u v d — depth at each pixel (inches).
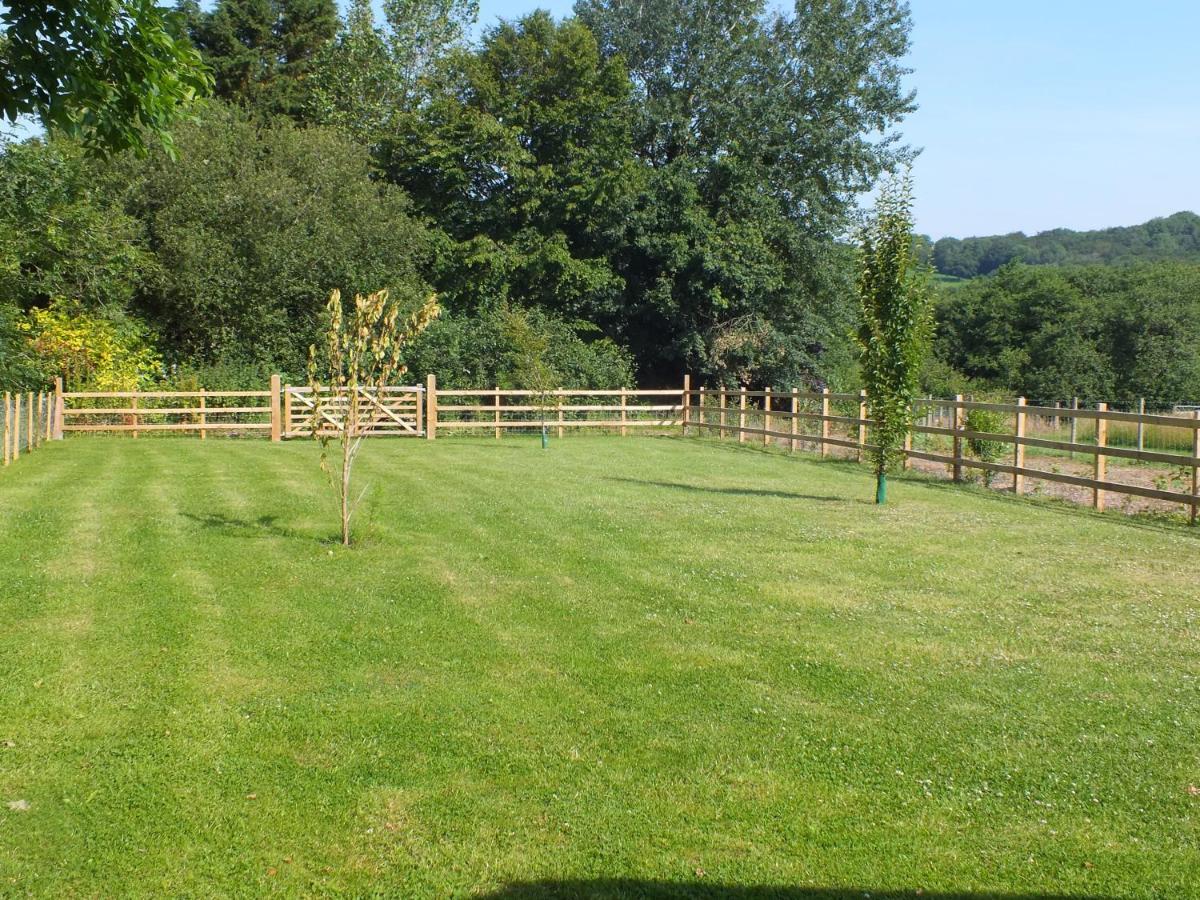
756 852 159.9
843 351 1498.5
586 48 1288.1
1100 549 398.6
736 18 1402.6
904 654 258.4
